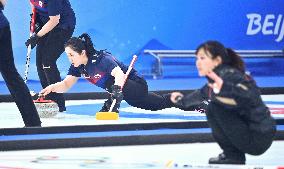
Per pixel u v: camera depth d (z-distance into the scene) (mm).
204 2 30453
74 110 21406
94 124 16406
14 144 14062
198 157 13203
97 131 15195
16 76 15594
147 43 29953
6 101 25297
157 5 29922
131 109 21531
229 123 11195
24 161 12711
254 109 10977
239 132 11195
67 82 18547
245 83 10711
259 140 11156
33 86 27672
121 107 22188
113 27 29422
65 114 20141
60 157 13148
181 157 13203
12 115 20266
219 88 10570
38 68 20391
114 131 15203
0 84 27578
